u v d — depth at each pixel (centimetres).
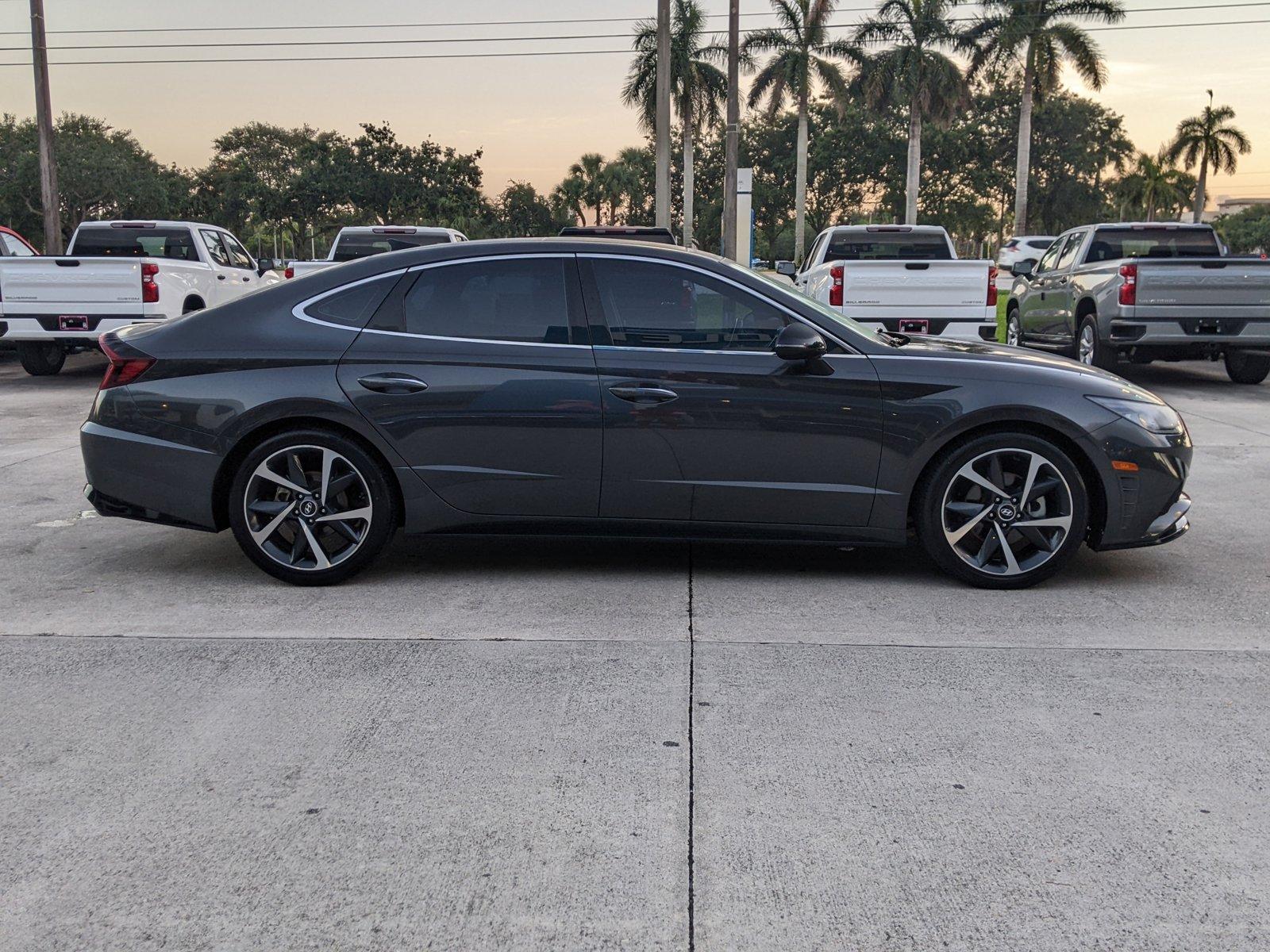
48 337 1311
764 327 512
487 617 476
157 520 521
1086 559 575
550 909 263
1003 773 332
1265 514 675
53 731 360
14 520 654
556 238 530
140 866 282
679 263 514
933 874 278
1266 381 1435
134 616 477
